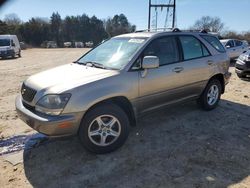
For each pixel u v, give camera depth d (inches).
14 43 1032.2
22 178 142.5
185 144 177.6
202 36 229.0
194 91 217.3
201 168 150.0
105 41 216.1
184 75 202.4
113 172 147.0
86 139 155.4
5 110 250.8
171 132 195.9
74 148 171.5
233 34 2091.5
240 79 410.3
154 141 181.8
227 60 245.8
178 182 138.0
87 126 153.9
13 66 683.4
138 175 144.3
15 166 153.3
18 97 177.6
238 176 143.0
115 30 2645.2
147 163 155.2
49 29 3218.5
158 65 172.6
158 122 213.5
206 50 227.5
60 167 151.7
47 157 161.9
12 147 175.0
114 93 160.1
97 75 162.9
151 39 187.6
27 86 164.4
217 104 247.0
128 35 206.1
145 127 204.1
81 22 3346.5
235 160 158.6
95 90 153.5
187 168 150.2
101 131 160.1
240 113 237.9
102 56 193.5
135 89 171.5
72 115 146.8
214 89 240.5
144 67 170.6
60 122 144.0
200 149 171.0
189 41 214.5
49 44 2933.1
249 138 188.2
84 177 142.8
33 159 160.2
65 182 139.0
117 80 163.3
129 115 179.8
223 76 242.7
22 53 1432.1
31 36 3093.0
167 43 196.9
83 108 148.6
